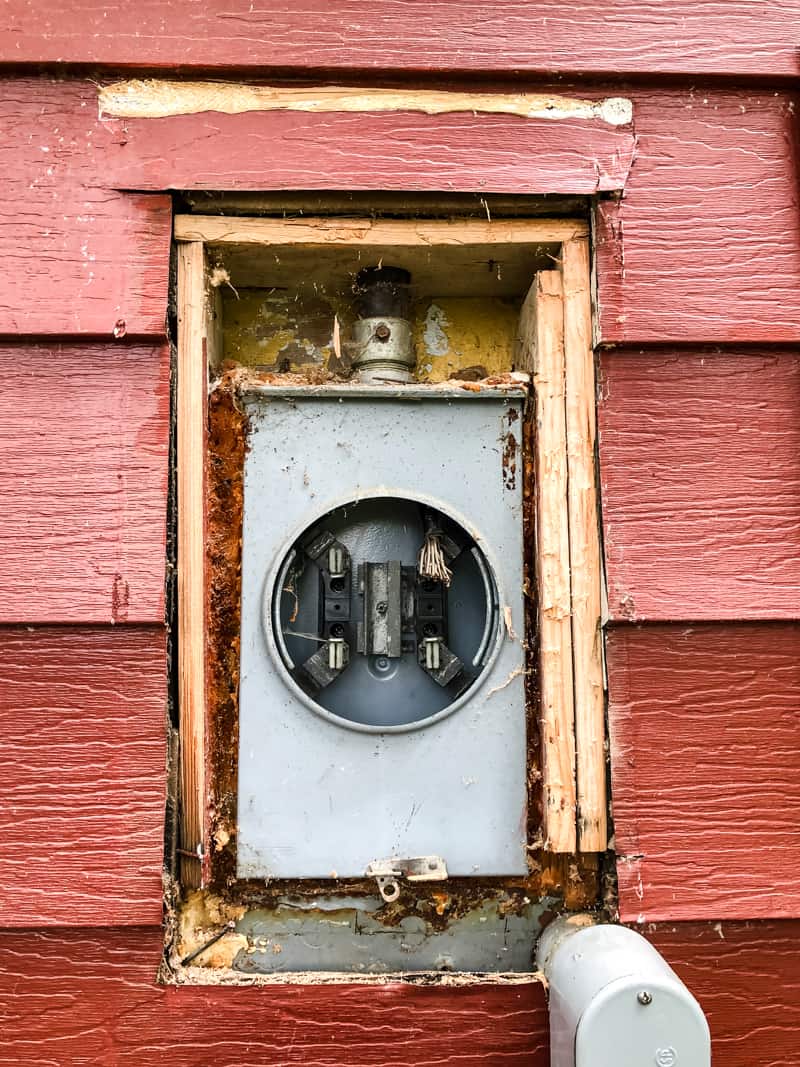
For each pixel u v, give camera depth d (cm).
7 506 106
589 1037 85
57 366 108
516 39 115
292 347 130
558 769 108
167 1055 100
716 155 116
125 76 112
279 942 109
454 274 125
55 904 100
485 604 120
